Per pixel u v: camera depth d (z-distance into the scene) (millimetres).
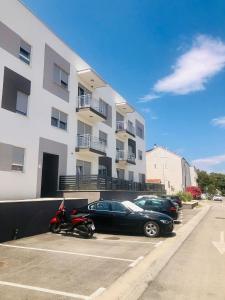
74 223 12492
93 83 26141
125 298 5609
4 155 16234
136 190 31750
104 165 29359
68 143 22562
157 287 6242
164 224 12703
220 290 6105
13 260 8227
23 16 18219
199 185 100625
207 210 31859
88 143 24141
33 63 18906
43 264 7883
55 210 14141
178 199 32000
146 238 12453
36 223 12648
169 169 64125
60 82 21984
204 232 14680
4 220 10867
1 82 16203
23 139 17719
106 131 30375
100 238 12242
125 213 13203
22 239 11469
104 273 7188
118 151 33219
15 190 16875
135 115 40812
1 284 6277
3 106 16297
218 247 10734
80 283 6430
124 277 6898
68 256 8836
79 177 21266
